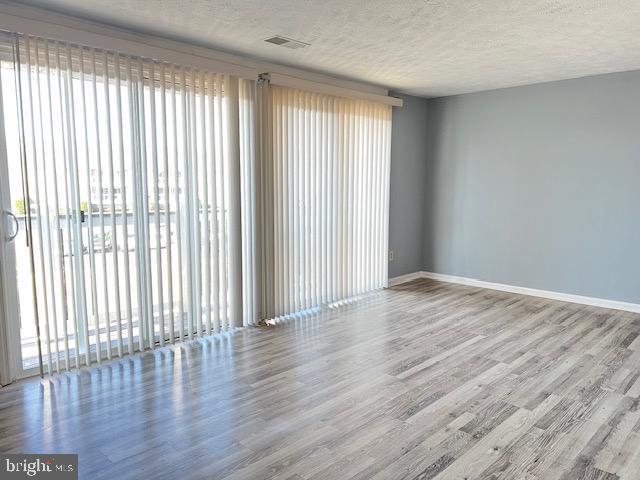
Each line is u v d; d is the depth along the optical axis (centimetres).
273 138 450
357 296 562
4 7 290
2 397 296
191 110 382
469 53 410
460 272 632
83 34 316
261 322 456
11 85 303
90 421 268
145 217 362
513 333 426
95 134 332
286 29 346
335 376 332
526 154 559
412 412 280
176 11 308
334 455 236
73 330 333
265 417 274
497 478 219
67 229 324
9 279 314
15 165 308
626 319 470
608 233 508
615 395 303
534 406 288
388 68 464
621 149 492
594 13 312
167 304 387
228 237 422
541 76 505
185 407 285
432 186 649
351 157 539
